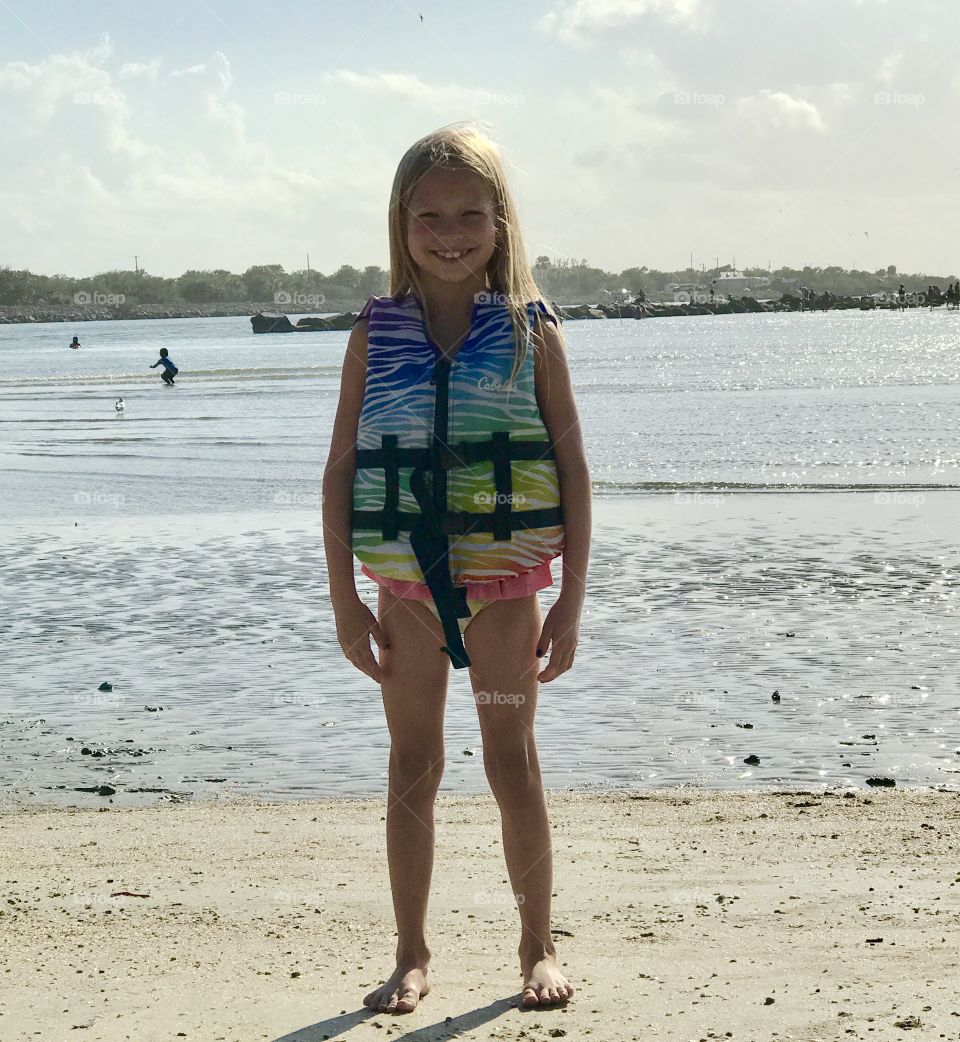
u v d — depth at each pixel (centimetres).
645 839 484
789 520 1346
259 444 2200
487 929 383
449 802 540
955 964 338
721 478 1689
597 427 2414
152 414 2889
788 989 323
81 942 375
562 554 332
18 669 792
